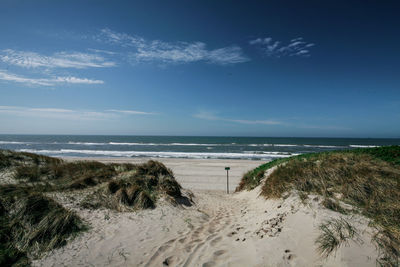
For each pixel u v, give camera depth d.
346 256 2.57
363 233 2.96
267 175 9.08
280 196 5.57
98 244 3.61
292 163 7.82
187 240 3.98
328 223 3.35
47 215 3.93
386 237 2.80
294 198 4.89
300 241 3.17
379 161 6.07
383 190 4.23
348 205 3.97
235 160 27.89
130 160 27.12
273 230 3.73
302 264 2.71
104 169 8.45
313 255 2.82
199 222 5.30
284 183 6.09
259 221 4.57
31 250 3.24
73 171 8.01
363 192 4.29
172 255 3.38
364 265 2.43
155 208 5.71
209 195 10.13
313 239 3.11
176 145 60.59
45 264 2.98
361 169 5.33
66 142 70.81
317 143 74.50
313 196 4.59
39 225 3.71
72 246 3.46
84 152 39.88
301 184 5.39
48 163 9.47
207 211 6.77
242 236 3.89
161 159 28.78
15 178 6.68
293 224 3.71
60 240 3.55
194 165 23.72
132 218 4.89
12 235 3.43
